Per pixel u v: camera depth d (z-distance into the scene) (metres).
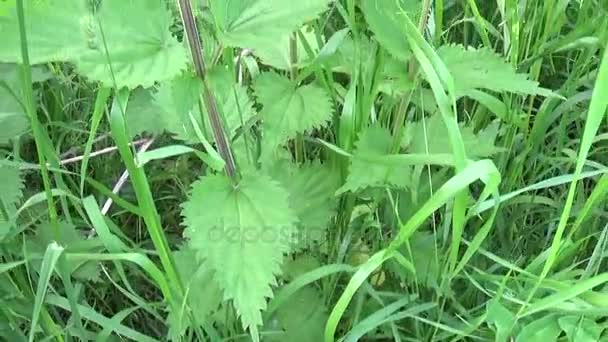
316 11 0.48
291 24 0.48
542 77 0.75
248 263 0.47
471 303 0.60
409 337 0.58
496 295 0.53
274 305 0.53
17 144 0.63
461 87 0.55
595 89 0.42
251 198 0.50
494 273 0.63
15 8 0.44
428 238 0.60
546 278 0.54
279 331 0.56
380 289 0.62
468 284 0.60
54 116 0.69
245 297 0.47
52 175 0.68
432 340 0.56
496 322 0.53
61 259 0.49
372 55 0.57
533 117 0.74
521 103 0.69
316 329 0.59
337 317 0.50
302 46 0.62
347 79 0.70
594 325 0.54
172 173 0.69
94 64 0.45
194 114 0.57
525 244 0.66
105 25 0.46
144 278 0.64
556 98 0.65
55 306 0.60
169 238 0.67
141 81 0.45
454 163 0.49
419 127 0.61
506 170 0.68
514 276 0.57
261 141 0.58
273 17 0.48
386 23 0.55
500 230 0.65
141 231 0.68
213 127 0.50
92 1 0.45
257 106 0.66
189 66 0.48
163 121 0.60
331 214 0.60
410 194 0.60
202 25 0.49
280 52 0.60
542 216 0.67
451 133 0.47
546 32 0.67
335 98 0.60
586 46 0.66
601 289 0.59
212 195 0.50
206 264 0.47
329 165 0.61
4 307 0.53
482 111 0.67
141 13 0.46
